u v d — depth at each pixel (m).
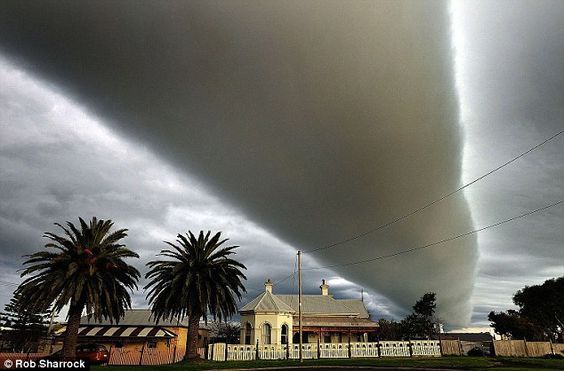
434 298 57.06
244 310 46.62
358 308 55.88
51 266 30.30
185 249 35.09
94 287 29.53
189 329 33.06
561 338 57.25
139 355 39.44
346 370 25.14
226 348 37.16
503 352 36.62
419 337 54.94
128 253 32.50
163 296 33.78
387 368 25.56
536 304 57.81
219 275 33.78
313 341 50.12
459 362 28.47
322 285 59.09
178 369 26.47
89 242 31.48
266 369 26.44
